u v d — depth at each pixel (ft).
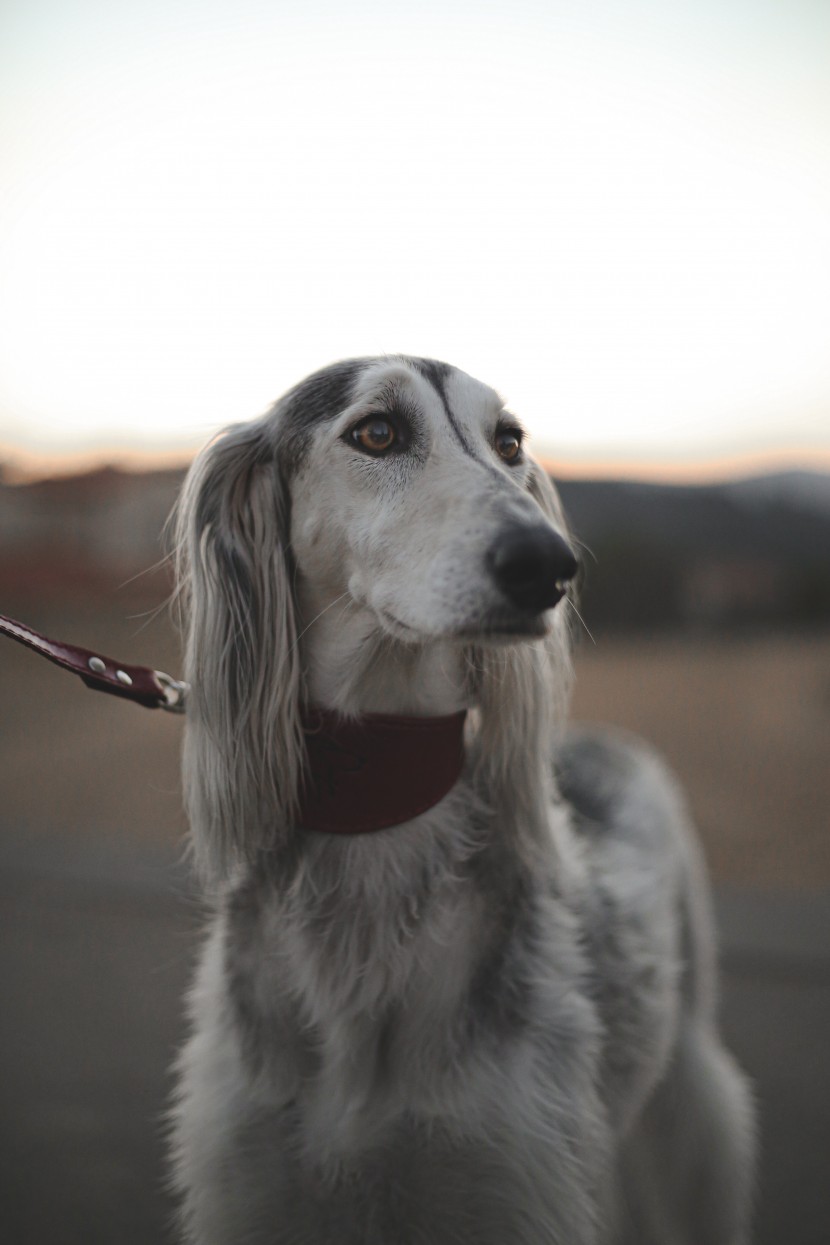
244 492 8.22
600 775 10.57
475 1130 6.84
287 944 7.32
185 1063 8.01
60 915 19.98
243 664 7.81
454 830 7.43
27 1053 14.32
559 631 8.90
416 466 7.54
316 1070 7.13
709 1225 9.52
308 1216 7.00
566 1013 7.31
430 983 7.08
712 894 20.79
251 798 7.57
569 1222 6.86
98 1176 11.42
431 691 7.63
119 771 33.35
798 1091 13.32
